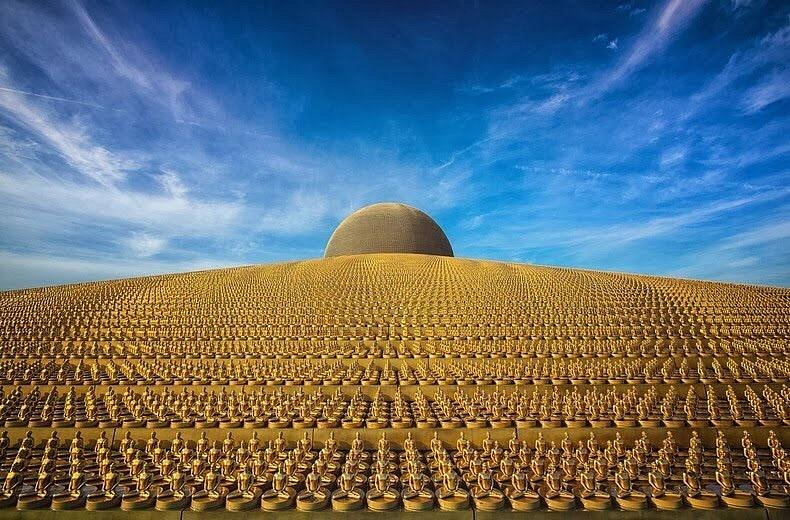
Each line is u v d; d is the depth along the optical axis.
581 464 9.56
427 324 21.11
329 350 18.06
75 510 8.09
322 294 27.09
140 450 11.46
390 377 15.50
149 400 13.27
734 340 18.20
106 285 30.50
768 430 11.73
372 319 21.83
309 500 8.22
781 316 21.34
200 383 14.76
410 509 8.16
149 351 18.11
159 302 25.41
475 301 24.88
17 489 8.48
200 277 33.34
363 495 8.52
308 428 11.69
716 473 8.84
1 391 14.03
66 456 10.98
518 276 32.78
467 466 9.59
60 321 21.83
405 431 11.52
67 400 13.11
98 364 17.31
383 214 55.41
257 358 17.08
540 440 9.98
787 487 8.87
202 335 19.70
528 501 8.15
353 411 12.66
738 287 28.22
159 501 8.15
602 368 15.73
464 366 16.27
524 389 14.44
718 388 14.57
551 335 19.28
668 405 12.26
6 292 29.25
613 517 8.08
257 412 12.29
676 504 8.17
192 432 11.64
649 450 10.80
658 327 19.73
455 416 12.25
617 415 11.92
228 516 8.06
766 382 14.66
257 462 9.01
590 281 30.78
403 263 38.31
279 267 38.00
